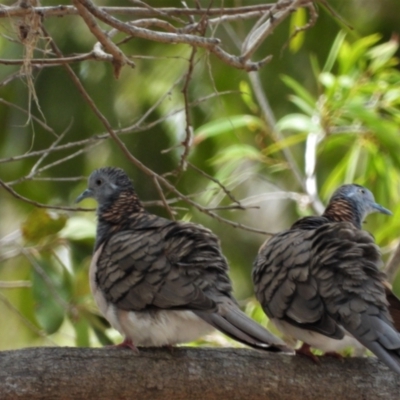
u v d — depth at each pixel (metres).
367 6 16.88
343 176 13.59
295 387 7.78
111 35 8.94
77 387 7.41
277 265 8.14
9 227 16.12
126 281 8.09
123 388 7.52
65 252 10.85
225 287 7.87
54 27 15.45
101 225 9.44
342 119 12.64
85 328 10.41
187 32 8.97
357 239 7.98
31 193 15.77
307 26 9.59
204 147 16.02
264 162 13.06
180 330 7.96
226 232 17.09
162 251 8.07
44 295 10.23
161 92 15.62
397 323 8.21
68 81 15.51
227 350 7.82
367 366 7.93
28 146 15.80
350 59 12.56
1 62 8.30
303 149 16.33
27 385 7.30
